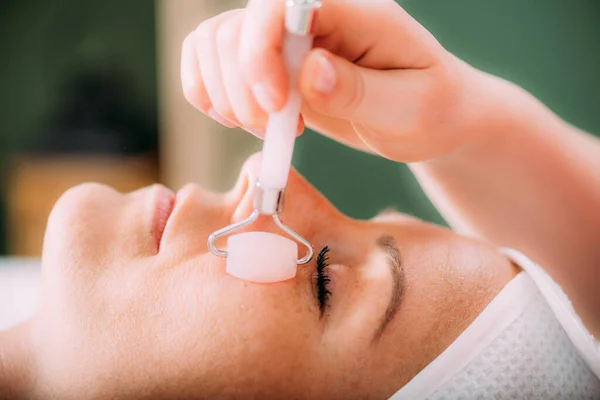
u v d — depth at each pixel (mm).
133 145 1966
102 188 763
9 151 1917
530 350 707
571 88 1327
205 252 667
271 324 631
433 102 692
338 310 675
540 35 1311
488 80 868
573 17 1310
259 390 627
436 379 669
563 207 928
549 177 900
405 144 716
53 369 643
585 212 933
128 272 654
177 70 1825
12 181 1914
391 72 656
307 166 1385
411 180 1389
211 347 619
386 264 695
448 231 793
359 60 673
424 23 1304
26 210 1911
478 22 1305
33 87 1932
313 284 681
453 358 676
